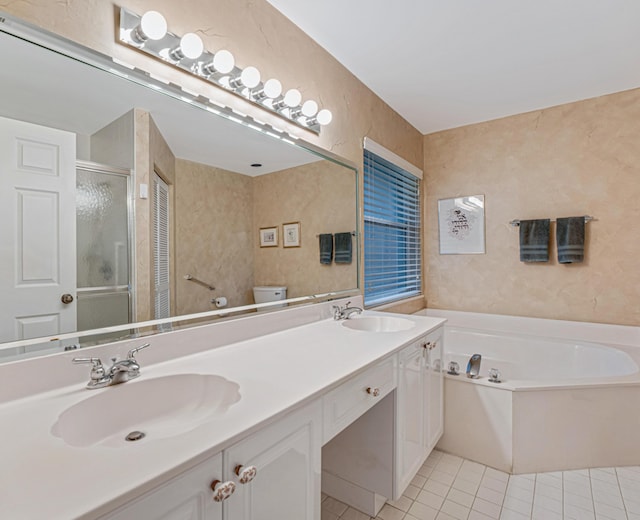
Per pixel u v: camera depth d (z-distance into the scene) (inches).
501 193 124.8
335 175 88.7
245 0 63.8
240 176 64.2
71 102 41.6
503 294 124.7
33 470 24.4
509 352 115.0
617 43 82.4
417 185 137.6
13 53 37.1
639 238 103.4
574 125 112.3
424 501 68.2
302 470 38.6
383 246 113.7
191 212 56.2
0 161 36.4
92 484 22.8
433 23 75.4
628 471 76.2
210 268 59.1
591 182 109.8
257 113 67.1
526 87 103.4
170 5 51.6
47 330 39.7
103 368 40.0
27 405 35.0
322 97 83.7
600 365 98.7
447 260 136.3
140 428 39.3
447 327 126.8
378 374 54.5
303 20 74.3
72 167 41.9
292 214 75.9
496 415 79.0
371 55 87.4
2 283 36.6
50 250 40.1
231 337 59.2
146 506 23.9
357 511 65.9
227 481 29.1
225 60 54.5
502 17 73.5
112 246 45.8
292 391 38.9
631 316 104.4
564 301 114.0
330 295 87.0
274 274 71.4
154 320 50.5
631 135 104.3
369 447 64.1
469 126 131.1
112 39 45.1
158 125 50.9
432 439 77.2
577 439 77.3
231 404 39.0
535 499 68.2
